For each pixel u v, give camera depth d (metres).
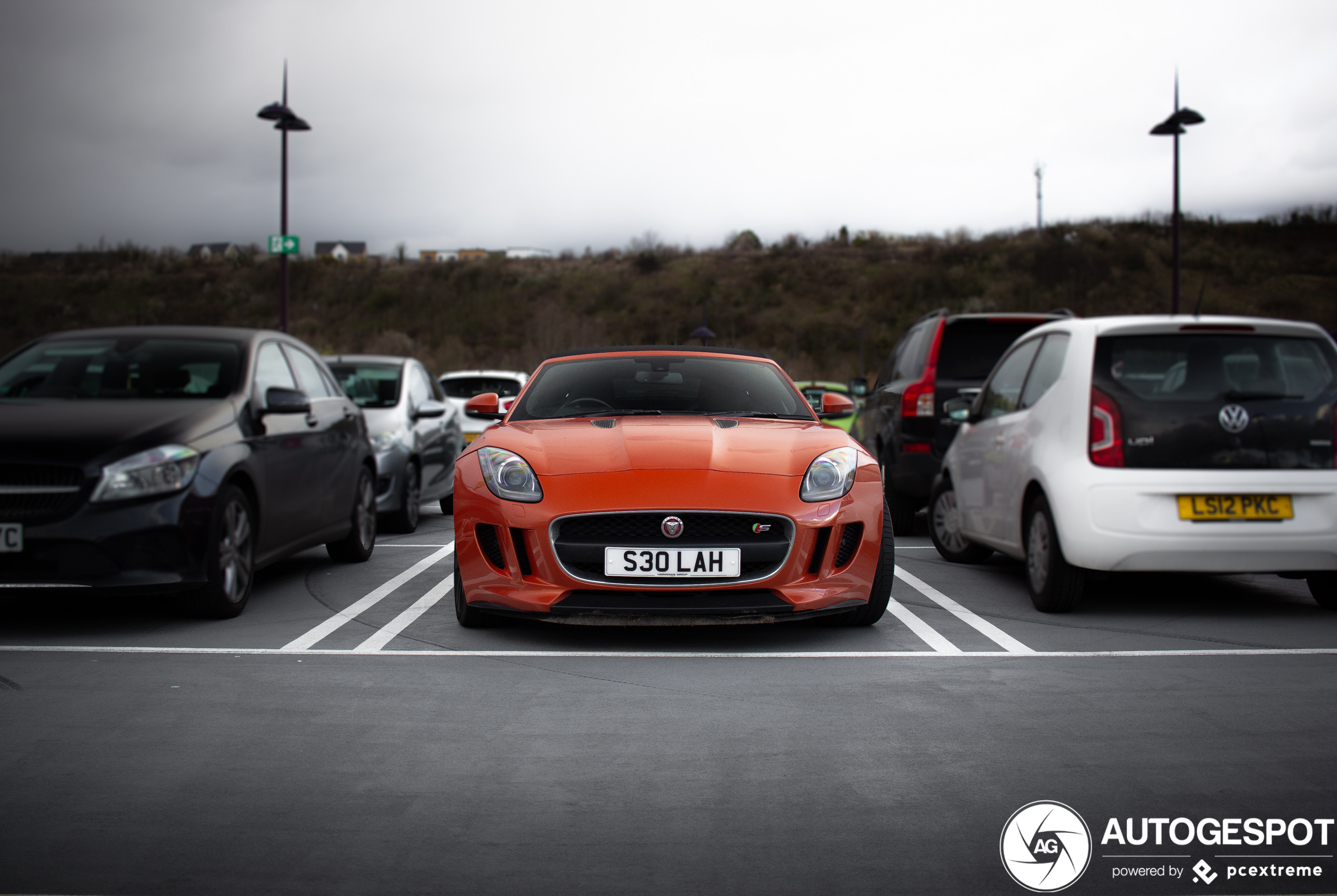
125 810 2.85
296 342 7.17
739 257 65.69
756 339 55.12
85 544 4.87
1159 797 2.97
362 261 66.38
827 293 59.69
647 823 2.78
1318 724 3.61
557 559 4.62
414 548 8.45
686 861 2.55
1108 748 3.37
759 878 2.47
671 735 3.50
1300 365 5.40
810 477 4.85
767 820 2.80
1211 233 64.62
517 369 46.59
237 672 4.32
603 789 3.02
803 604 4.67
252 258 65.25
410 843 2.65
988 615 5.61
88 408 5.47
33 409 5.44
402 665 4.45
